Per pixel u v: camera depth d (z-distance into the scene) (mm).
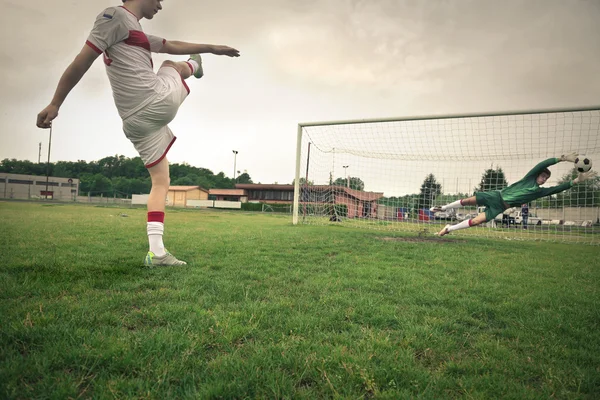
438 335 2152
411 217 13695
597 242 10789
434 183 12703
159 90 3764
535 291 3504
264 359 1686
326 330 2176
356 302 2783
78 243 5742
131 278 3379
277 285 3311
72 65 3396
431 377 1615
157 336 1883
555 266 5289
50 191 62406
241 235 8234
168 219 15664
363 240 8062
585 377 1662
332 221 15750
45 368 1529
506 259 5883
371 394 1489
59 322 2064
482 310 2742
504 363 1792
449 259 5582
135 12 3805
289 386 1465
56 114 3516
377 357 1793
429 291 3311
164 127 4090
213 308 2508
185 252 5258
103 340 1812
